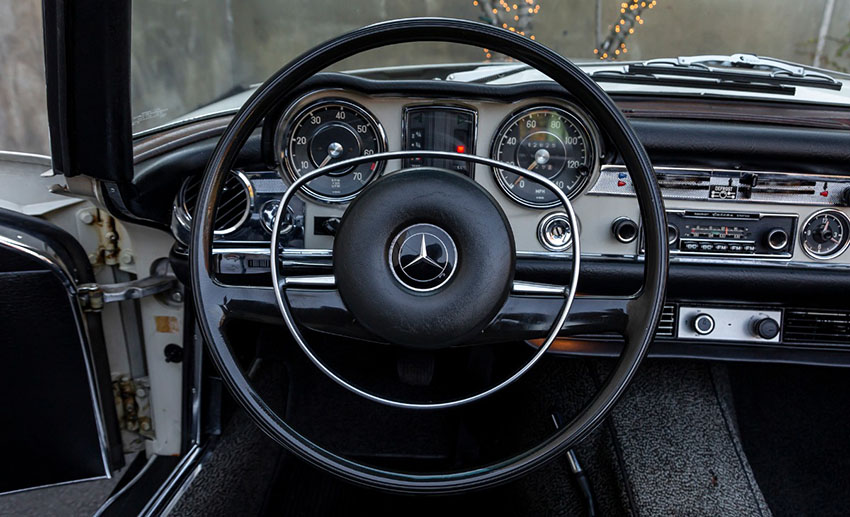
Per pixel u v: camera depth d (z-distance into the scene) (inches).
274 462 71.8
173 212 57.7
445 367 78.7
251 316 43.4
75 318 58.1
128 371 69.4
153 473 66.5
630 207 59.4
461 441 75.7
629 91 61.9
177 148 57.5
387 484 39.5
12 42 64.0
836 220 61.1
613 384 41.8
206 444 68.5
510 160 58.6
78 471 64.0
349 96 55.9
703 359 65.1
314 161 57.3
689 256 61.9
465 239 39.2
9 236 54.3
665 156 58.9
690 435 70.1
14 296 55.2
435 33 41.1
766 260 61.9
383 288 39.6
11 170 63.1
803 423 75.5
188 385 67.4
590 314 43.3
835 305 63.6
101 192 52.7
